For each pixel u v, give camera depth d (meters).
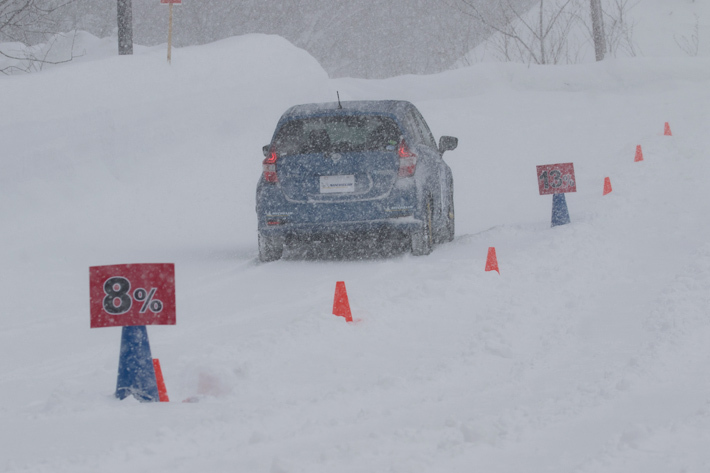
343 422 14.33
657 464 11.63
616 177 49.00
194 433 13.68
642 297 24.00
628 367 17.05
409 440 12.93
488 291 25.97
